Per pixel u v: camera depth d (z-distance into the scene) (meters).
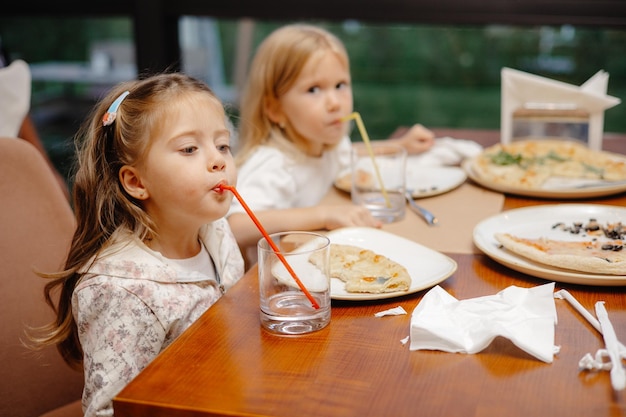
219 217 1.06
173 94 1.06
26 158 1.32
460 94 2.77
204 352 0.86
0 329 1.22
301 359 0.84
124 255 1.08
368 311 0.97
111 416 1.02
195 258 1.18
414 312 0.90
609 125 2.55
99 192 1.11
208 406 0.74
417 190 1.56
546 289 0.95
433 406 0.73
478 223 1.28
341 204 1.55
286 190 1.71
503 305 0.92
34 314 1.26
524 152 1.75
